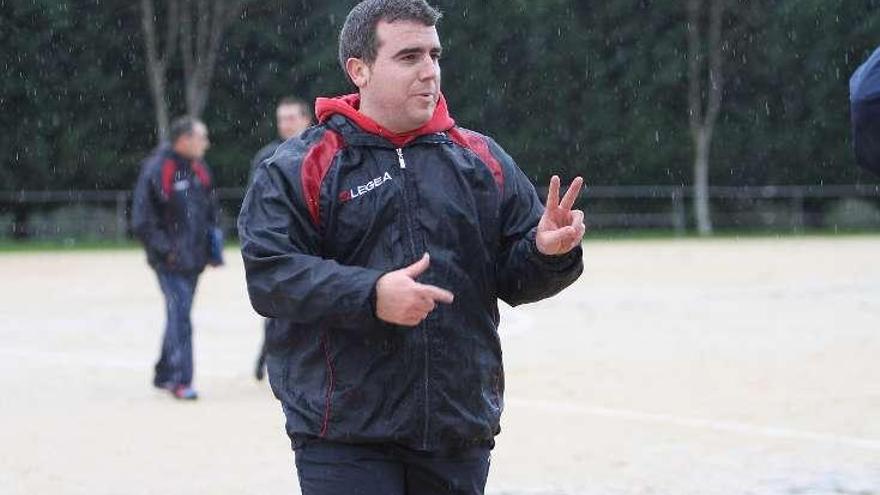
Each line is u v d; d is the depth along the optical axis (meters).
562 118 113.69
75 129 106.31
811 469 21.67
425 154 11.70
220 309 50.25
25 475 21.83
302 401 11.59
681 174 114.94
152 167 29.73
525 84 113.00
